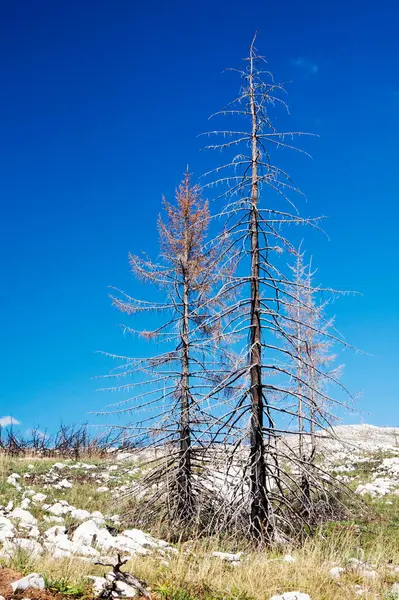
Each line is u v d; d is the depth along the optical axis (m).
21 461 22.27
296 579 8.50
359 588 8.44
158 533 13.27
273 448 12.88
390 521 15.29
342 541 12.09
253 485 12.59
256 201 13.51
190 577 7.81
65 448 26.36
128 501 15.66
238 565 9.50
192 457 14.53
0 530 9.66
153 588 7.18
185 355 14.84
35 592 6.16
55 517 12.84
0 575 6.57
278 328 13.02
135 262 15.50
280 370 12.95
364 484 20.98
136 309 15.14
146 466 21.03
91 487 18.31
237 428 12.62
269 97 13.70
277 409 12.80
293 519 13.11
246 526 12.39
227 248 13.55
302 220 13.13
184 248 15.83
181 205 16.16
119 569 7.32
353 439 29.44
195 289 15.49
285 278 13.20
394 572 9.52
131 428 14.41
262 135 13.72
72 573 6.99
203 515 13.88
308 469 13.27
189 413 14.45
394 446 28.91
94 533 10.11
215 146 13.60
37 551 7.95
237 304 13.16
